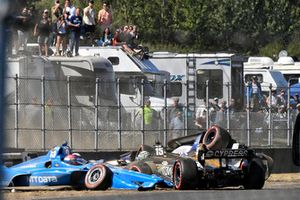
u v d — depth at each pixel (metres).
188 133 83.31
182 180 55.62
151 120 81.25
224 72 108.38
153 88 88.38
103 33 104.62
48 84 75.69
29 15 75.75
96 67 85.81
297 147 63.09
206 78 108.88
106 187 57.47
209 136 59.44
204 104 86.94
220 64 108.69
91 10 94.69
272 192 39.97
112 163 62.91
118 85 80.00
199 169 57.62
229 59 108.25
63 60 84.94
